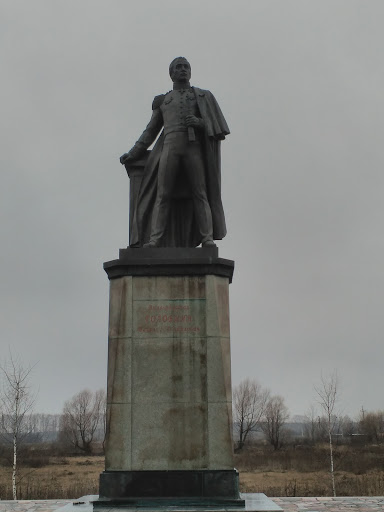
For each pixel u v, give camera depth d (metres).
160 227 11.31
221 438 9.87
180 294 10.49
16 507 16.70
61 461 52.19
